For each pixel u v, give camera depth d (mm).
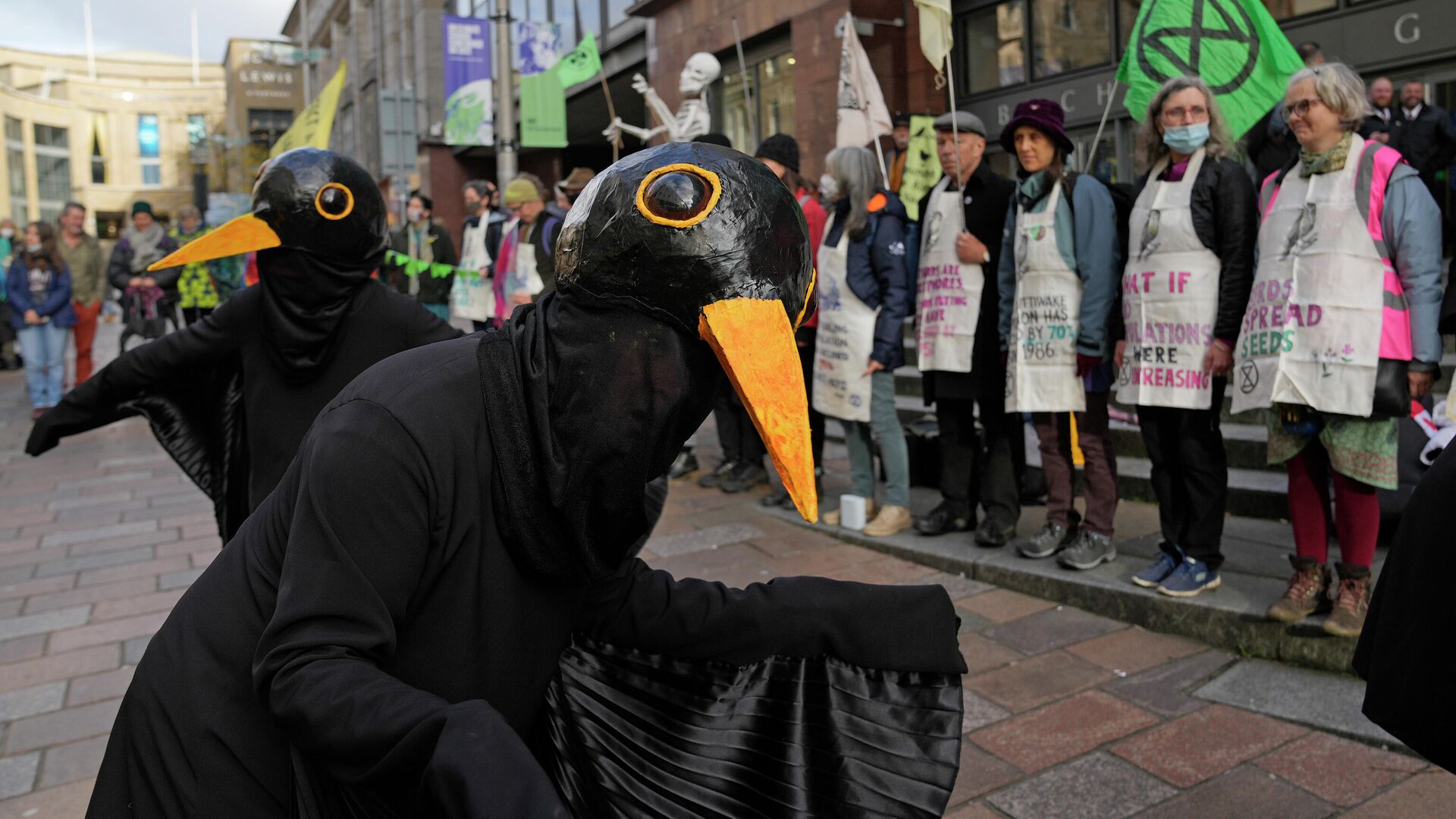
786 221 1107
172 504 6266
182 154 65562
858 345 4848
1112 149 8695
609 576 1240
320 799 1127
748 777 1412
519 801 847
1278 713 2955
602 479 1121
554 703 1517
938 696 1387
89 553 5176
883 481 6008
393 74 26688
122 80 65562
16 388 12250
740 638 1428
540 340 1159
